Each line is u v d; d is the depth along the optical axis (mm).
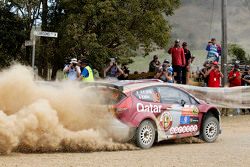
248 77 32219
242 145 17516
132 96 15633
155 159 13508
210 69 29188
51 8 50219
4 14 50000
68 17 45469
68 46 46781
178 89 17438
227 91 29484
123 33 47219
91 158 13359
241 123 27391
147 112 15875
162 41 49406
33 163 12133
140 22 48469
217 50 32562
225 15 31312
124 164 12414
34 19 51062
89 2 45344
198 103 18078
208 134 18297
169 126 16672
